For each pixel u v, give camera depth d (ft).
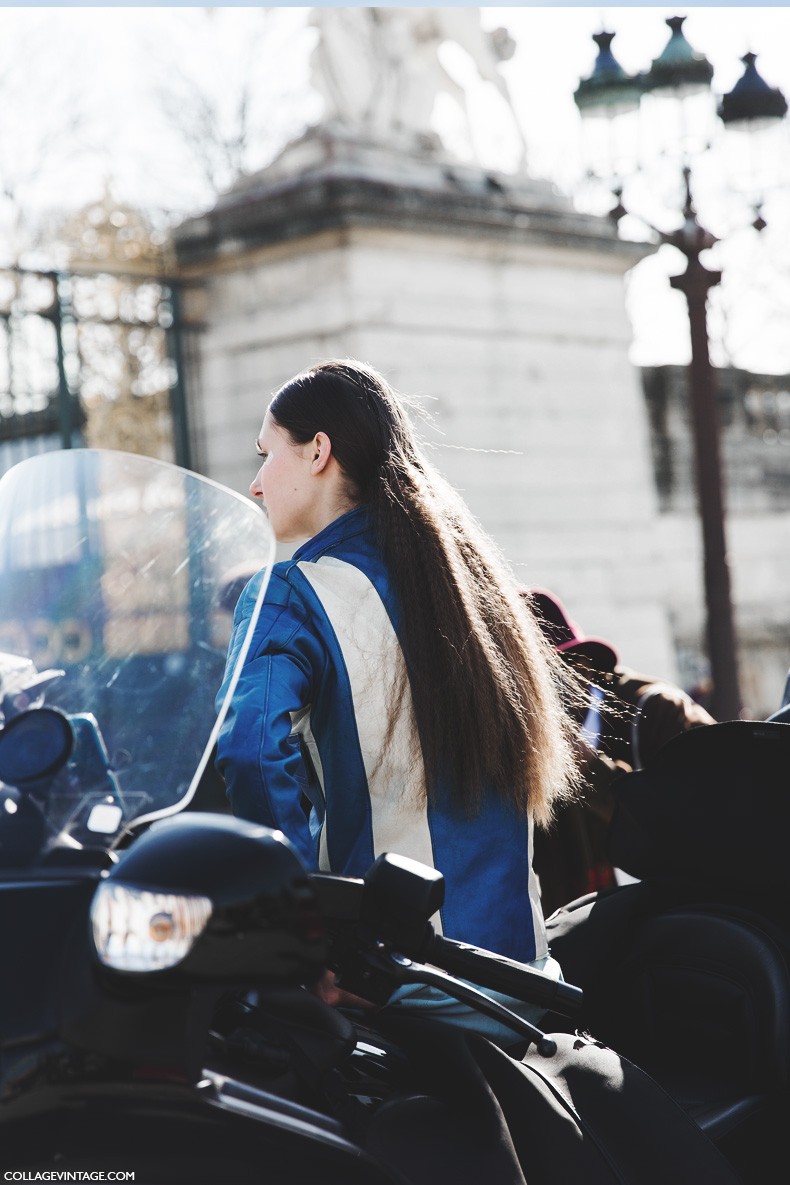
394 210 30.25
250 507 5.09
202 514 5.05
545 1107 5.10
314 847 5.85
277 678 5.75
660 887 7.63
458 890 5.81
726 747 7.11
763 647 44.37
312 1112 4.31
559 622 10.44
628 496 34.96
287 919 3.84
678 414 40.29
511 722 5.96
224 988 3.87
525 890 5.98
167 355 31.83
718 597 25.79
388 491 6.28
